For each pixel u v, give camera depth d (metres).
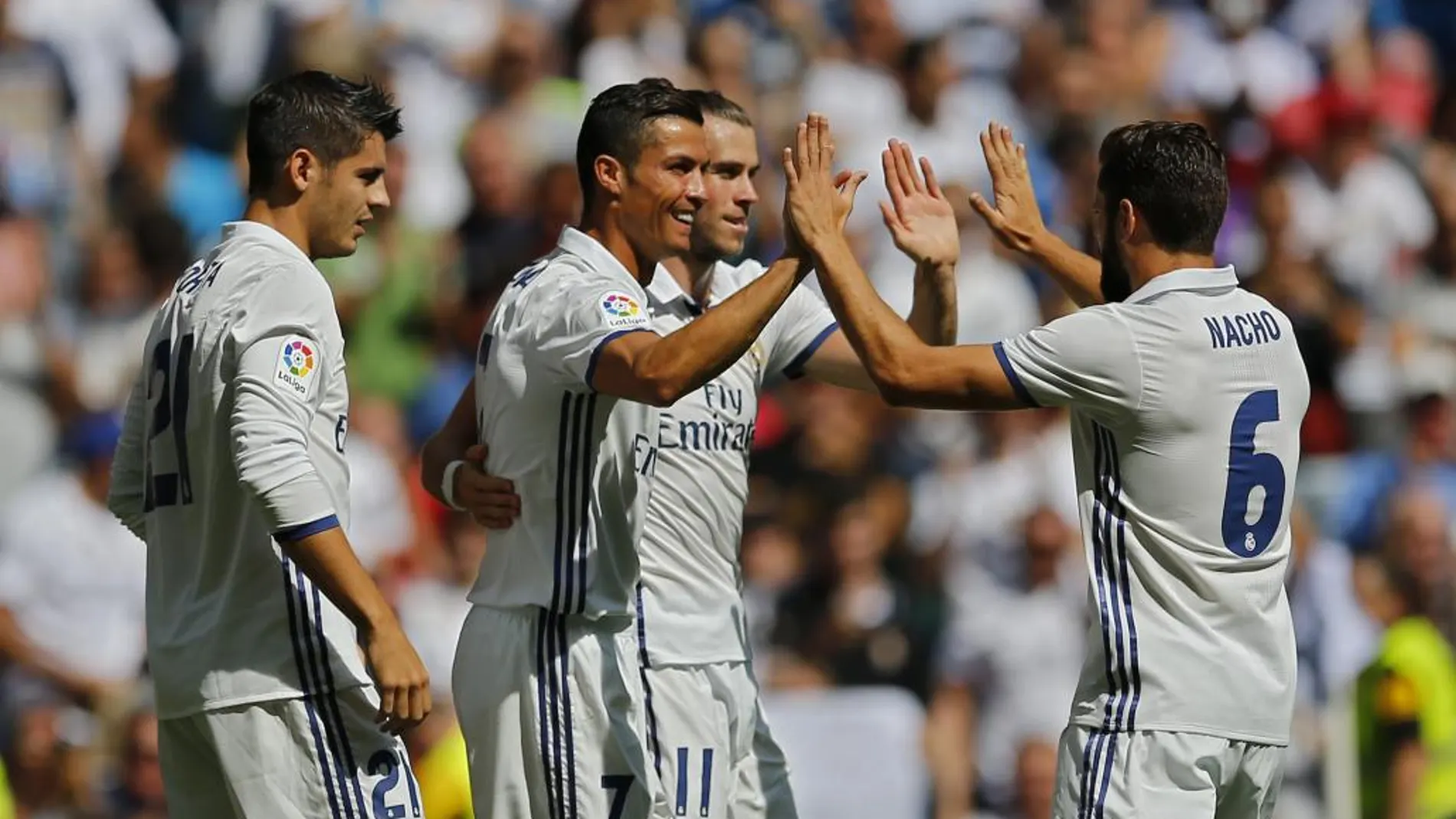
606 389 19.73
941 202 22.97
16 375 42.12
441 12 52.62
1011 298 46.38
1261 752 20.31
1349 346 48.12
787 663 38.56
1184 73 58.34
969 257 46.62
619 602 21.17
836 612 39.41
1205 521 20.00
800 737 34.88
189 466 19.45
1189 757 19.78
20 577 37.28
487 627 21.05
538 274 21.09
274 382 18.73
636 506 21.33
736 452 23.78
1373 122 56.72
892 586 40.12
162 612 19.70
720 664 23.66
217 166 49.66
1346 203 54.59
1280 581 20.48
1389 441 46.69
